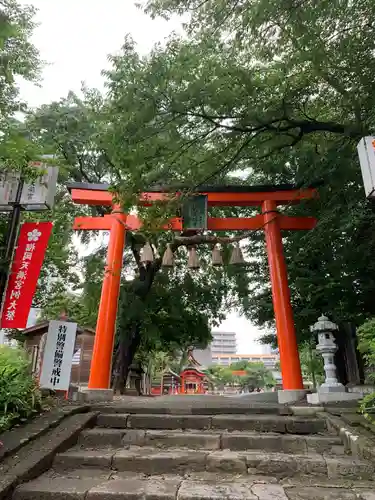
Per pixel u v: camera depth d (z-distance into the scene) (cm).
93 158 1409
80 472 412
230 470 415
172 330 1752
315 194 1030
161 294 1664
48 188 563
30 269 554
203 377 3428
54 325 775
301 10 650
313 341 1491
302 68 849
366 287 1105
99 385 875
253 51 802
